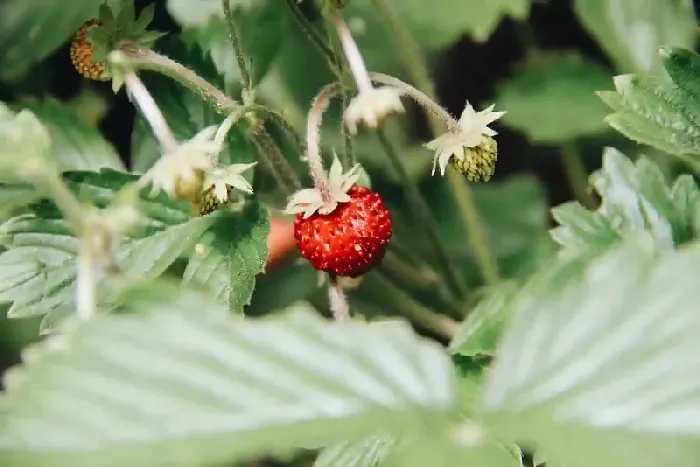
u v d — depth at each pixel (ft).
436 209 1.17
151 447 0.64
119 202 0.69
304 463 0.94
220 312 0.65
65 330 0.65
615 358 0.65
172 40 0.92
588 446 0.64
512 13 1.11
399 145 1.18
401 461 0.65
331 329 0.66
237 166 0.81
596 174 0.87
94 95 1.07
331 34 0.85
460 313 1.02
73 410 0.64
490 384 0.66
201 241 0.86
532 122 1.15
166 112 0.91
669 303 0.65
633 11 1.08
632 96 0.85
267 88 1.05
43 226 0.86
